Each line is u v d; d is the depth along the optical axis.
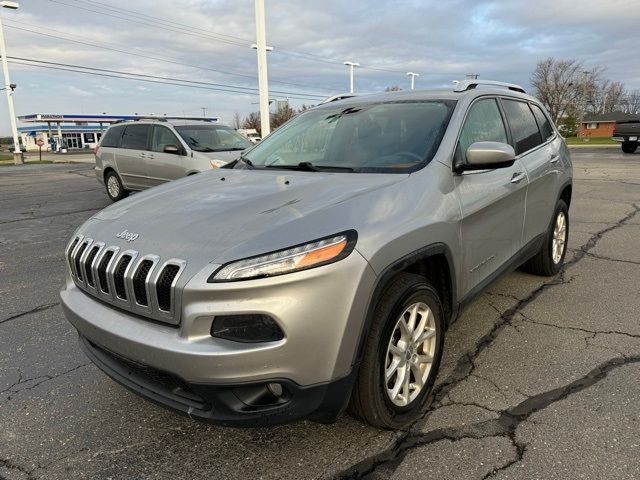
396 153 3.26
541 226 4.57
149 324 2.35
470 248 3.22
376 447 2.61
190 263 2.25
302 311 2.16
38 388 3.27
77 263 2.76
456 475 2.39
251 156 4.04
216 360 2.11
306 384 2.22
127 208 2.98
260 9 18.28
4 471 2.51
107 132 11.88
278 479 2.41
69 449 2.67
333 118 3.91
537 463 2.44
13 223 9.16
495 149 3.01
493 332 3.92
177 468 2.51
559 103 85.75
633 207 9.16
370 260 2.34
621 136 24.64
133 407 3.04
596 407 2.88
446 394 3.08
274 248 2.22
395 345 2.66
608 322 4.03
